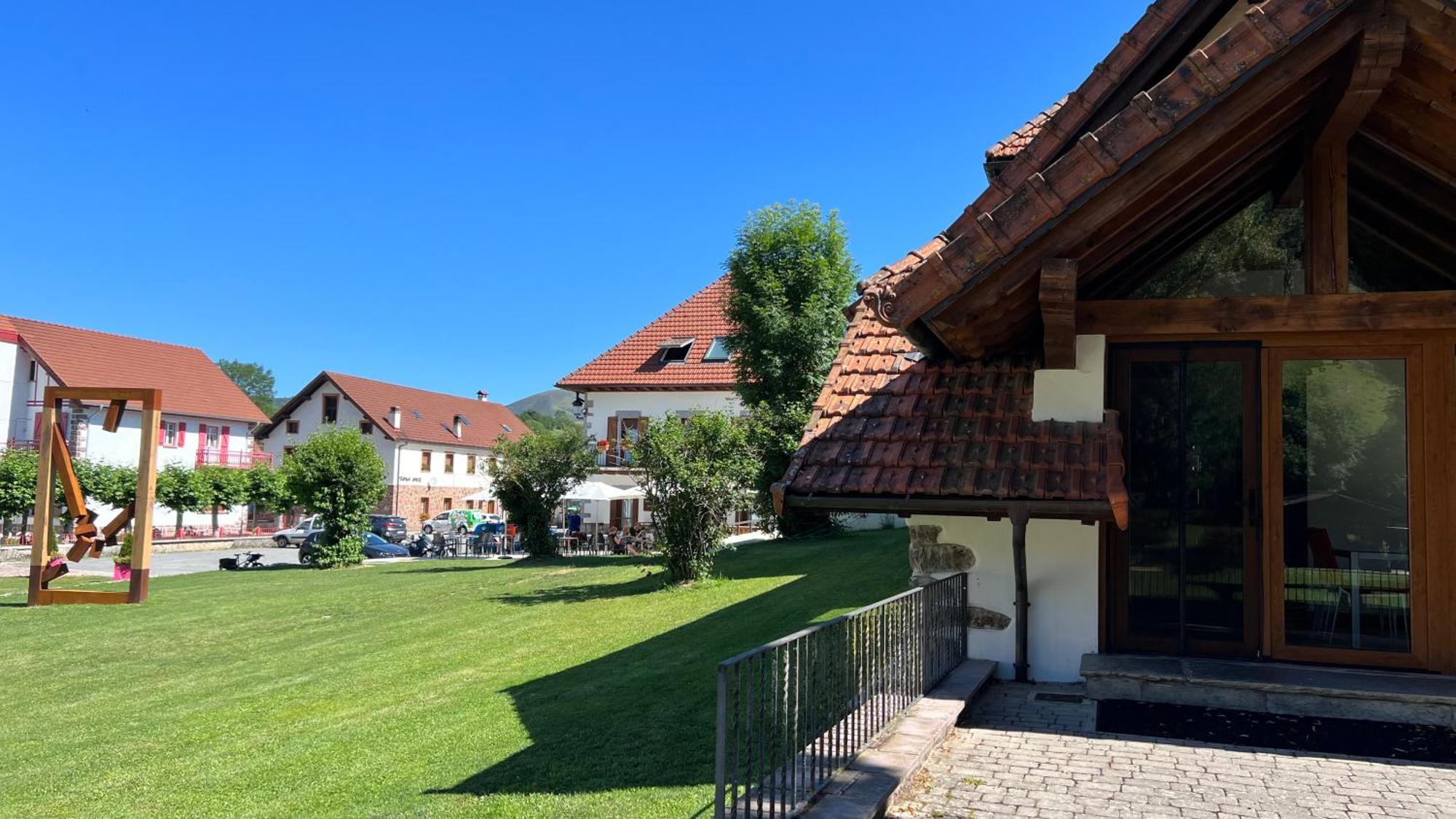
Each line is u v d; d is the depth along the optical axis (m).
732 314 24.23
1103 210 5.22
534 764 6.17
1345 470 6.37
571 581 18.62
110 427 18.81
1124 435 6.83
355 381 54.19
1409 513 6.20
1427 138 5.62
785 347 22.97
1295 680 5.85
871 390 7.33
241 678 10.53
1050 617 6.91
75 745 7.76
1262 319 6.24
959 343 6.36
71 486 18.88
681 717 7.19
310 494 27.34
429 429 56.00
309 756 6.84
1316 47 4.80
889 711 5.29
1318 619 6.35
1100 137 5.00
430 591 18.48
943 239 8.01
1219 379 6.67
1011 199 5.24
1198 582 6.64
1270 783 4.64
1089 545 6.85
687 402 33.34
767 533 26.06
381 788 5.92
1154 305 6.45
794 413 21.78
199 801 5.97
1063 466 6.05
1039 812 4.32
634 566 21.23
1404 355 6.28
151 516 18.48
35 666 11.75
